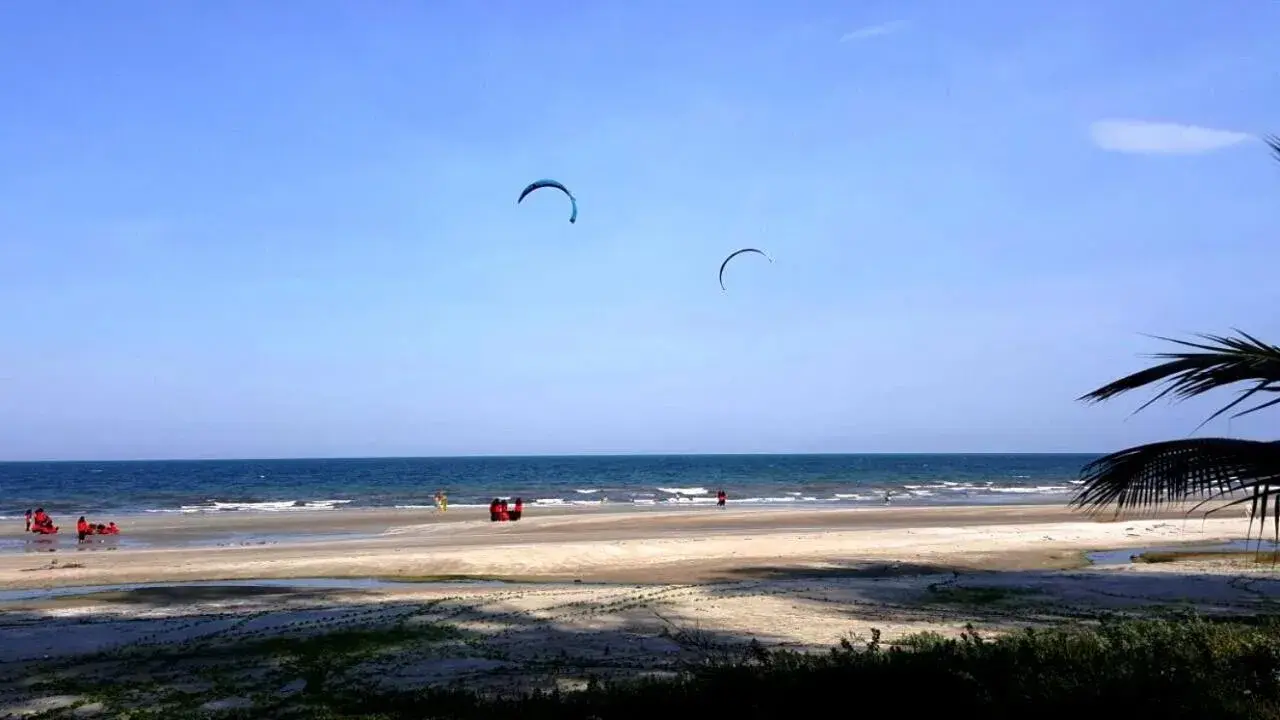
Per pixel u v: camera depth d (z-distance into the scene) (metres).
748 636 12.09
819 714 6.84
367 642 12.02
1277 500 5.88
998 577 18.11
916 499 58.91
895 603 14.80
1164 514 37.66
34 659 11.51
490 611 14.23
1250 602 14.79
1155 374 6.24
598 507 49.03
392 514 43.81
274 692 9.50
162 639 12.66
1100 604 14.67
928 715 6.70
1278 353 5.86
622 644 11.67
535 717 7.42
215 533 33.03
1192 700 6.43
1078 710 6.46
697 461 198.25
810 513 40.34
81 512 49.19
